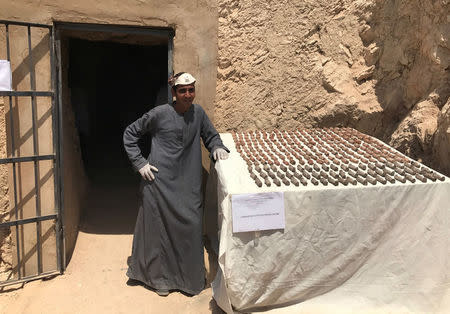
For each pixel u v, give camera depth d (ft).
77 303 10.78
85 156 18.31
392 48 13.07
